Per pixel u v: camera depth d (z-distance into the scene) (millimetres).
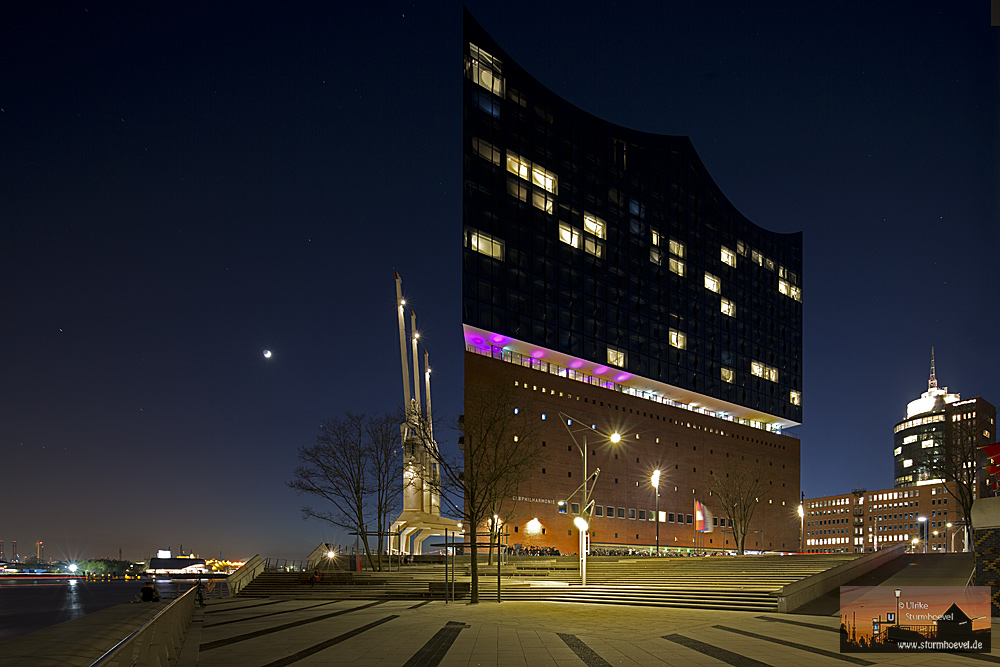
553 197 88812
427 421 56781
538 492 76750
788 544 110312
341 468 54094
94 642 11203
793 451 115812
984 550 23469
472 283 77812
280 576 48375
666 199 104250
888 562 39500
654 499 89938
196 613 29266
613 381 94688
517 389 78000
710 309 106688
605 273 92625
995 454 29359
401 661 15297
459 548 64688
